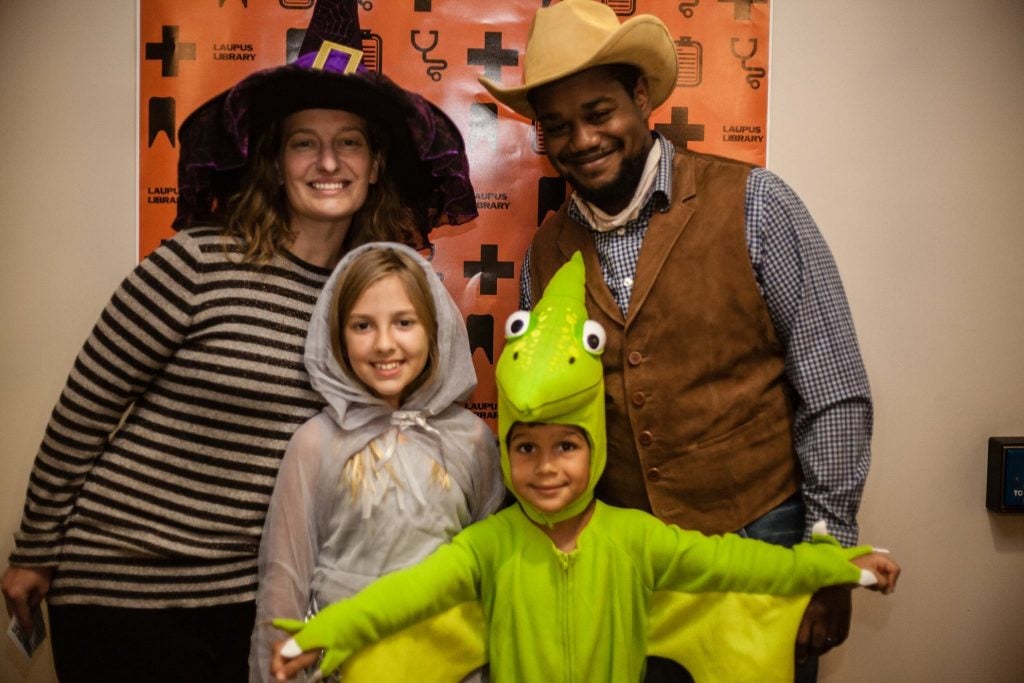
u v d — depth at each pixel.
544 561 1.33
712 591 1.32
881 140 1.76
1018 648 1.86
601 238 1.45
